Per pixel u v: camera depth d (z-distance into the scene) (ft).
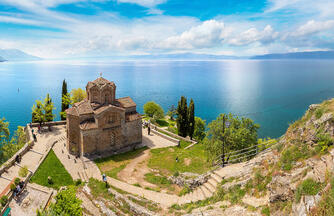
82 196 84.74
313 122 48.96
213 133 112.37
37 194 96.53
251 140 105.81
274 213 43.55
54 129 172.35
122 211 70.59
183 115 185.78
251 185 54.65
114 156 129.49
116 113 134.41
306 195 38.47
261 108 422.82
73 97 195.11
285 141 55.98
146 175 104.01
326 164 39.65
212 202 60.44
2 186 98.99
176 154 129.18
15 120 372.38
